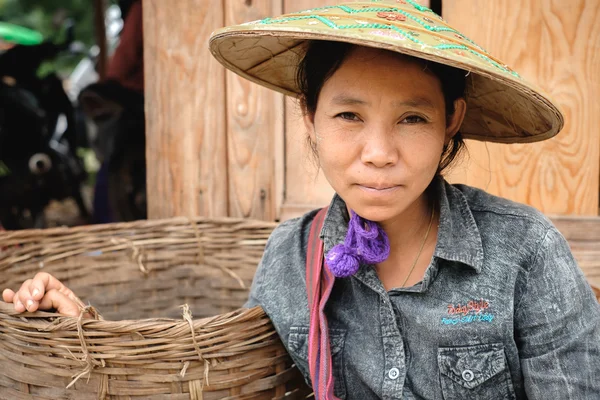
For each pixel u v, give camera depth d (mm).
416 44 731
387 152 850
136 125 2408
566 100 1564
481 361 955
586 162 1573
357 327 1031
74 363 1018
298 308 1081
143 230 1711
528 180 1605
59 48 3285
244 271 1668
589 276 1545
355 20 814
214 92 1806
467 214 1009
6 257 1510
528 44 1567
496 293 953
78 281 1628
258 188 1814
